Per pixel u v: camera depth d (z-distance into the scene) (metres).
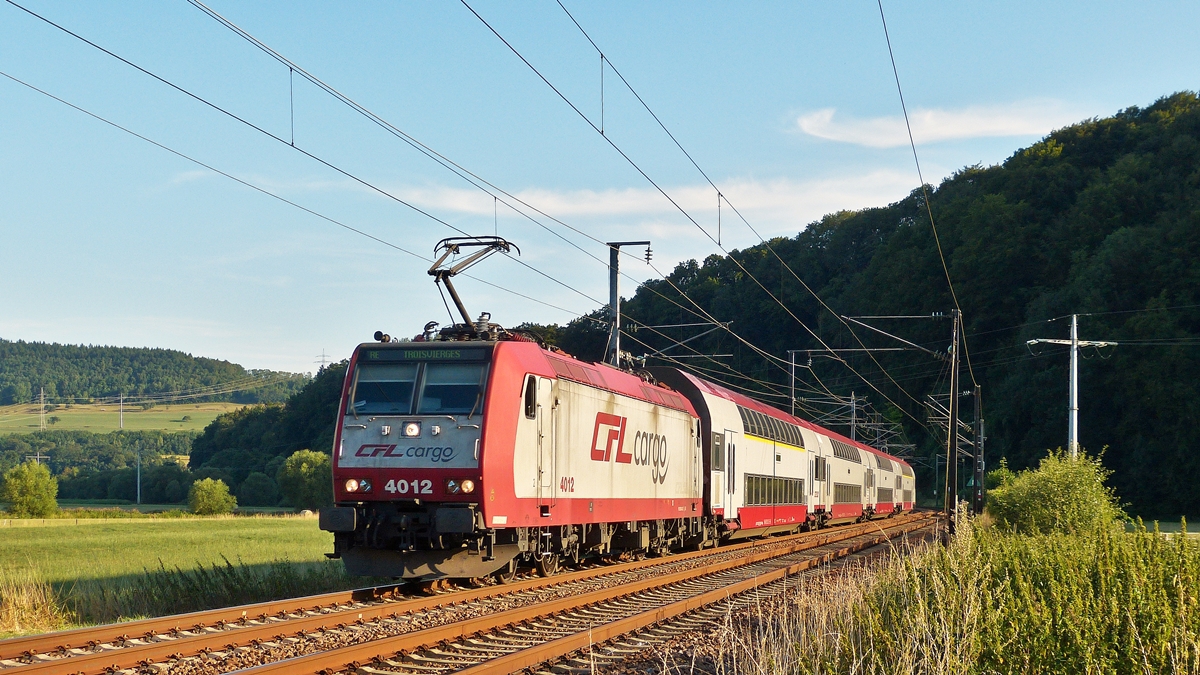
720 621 13.15
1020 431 73.12
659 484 22.80
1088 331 66.62
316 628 11.46
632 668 9.86
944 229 84.31
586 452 18.61
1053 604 9.37
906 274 84.44
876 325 86.25
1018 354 74.44
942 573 10.77
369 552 15.12
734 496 28.58
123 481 128.88
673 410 24.12
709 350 83.44
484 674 8.78
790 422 36.97
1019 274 77.75
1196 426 59.75
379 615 12.45
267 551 27.69
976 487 51.16
